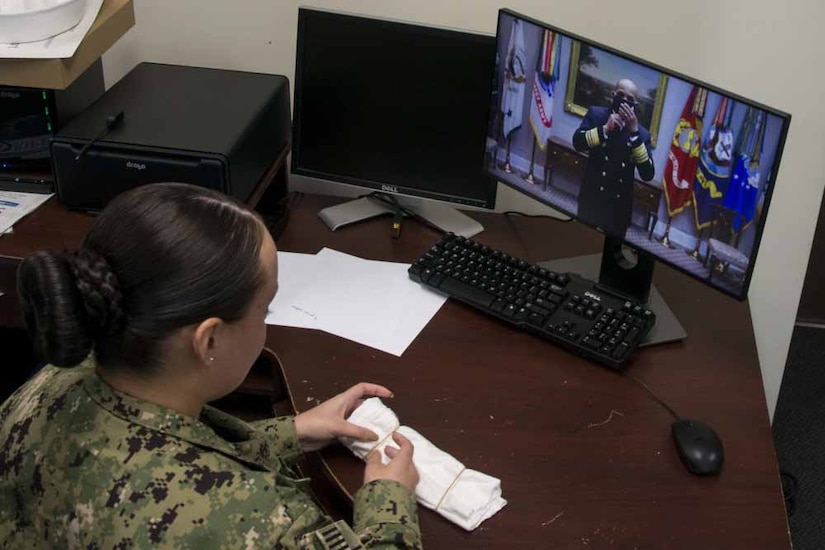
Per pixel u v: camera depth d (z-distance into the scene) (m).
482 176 1.77
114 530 0.91
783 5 1.73
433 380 1.44
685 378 1.47
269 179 1.82
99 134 1.62
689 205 1.40
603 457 1.31
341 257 1.74
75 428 0.97
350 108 1.78
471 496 1.20
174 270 0.91
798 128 1.83
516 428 1.35
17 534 1.00
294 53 1.98
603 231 1.56
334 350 1.50
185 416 0.98
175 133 1.64
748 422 1.38
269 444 1.19
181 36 1.99
